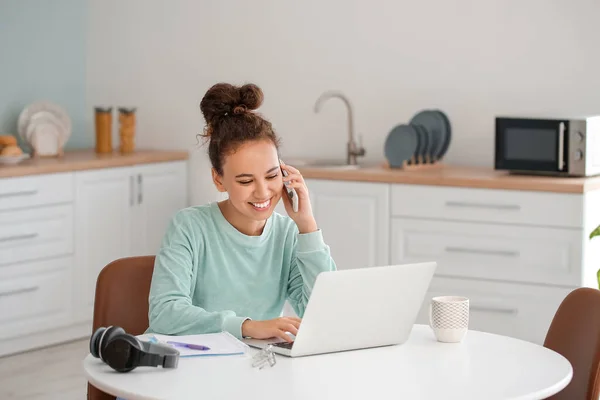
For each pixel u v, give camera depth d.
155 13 6.07
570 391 2.46
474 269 4.59
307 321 2.26
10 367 4.86
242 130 2.52
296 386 2.05
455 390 2.04
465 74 5.18
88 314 5.43
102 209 5.45
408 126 4.98
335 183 4.92
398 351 2.35
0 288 4.95
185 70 6.00
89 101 6.34
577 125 4.45
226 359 2.24
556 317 2.57
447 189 4.61
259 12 5.74
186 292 2.57
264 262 2.70
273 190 2.57
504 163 4.62
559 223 4.37
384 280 2.32
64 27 6.20
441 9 5.21
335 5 5.51
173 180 5.91
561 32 4.93
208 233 2.66
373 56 5.43
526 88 5.04
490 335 2.52
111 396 2.68
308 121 5.65
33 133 5.59
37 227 5.11
